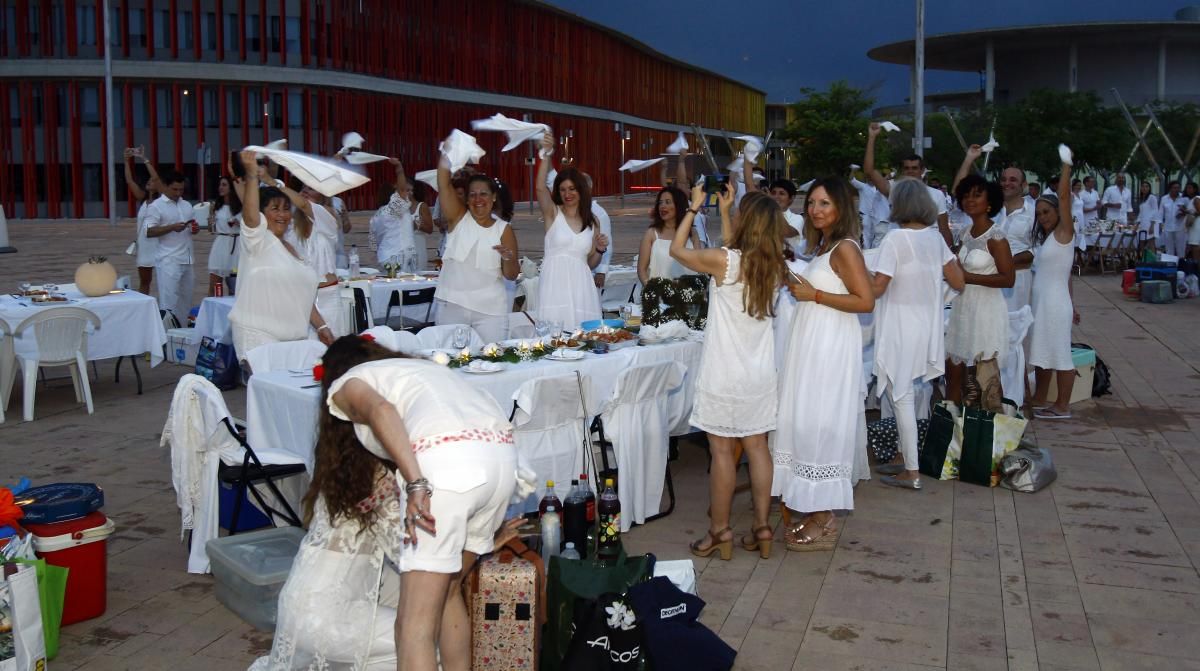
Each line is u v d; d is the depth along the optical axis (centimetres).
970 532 580
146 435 797
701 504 643
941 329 658
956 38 5197
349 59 4419
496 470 346
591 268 830
